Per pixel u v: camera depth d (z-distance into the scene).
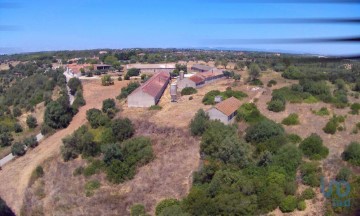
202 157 42.69
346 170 35.62
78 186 43.94
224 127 46.41
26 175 51.62
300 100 62.31
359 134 47.78
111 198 40.06
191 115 58.06
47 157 55.12
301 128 50.00
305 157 40.38
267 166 37.97
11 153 62.09
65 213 39.09
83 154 51.03
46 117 69.00
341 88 67.00
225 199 32.53
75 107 74.88
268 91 71.25
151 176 42.56
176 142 48.41
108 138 52.81
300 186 35.56
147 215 35.62
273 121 48.81
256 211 32.50
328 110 57.53
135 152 46.72
